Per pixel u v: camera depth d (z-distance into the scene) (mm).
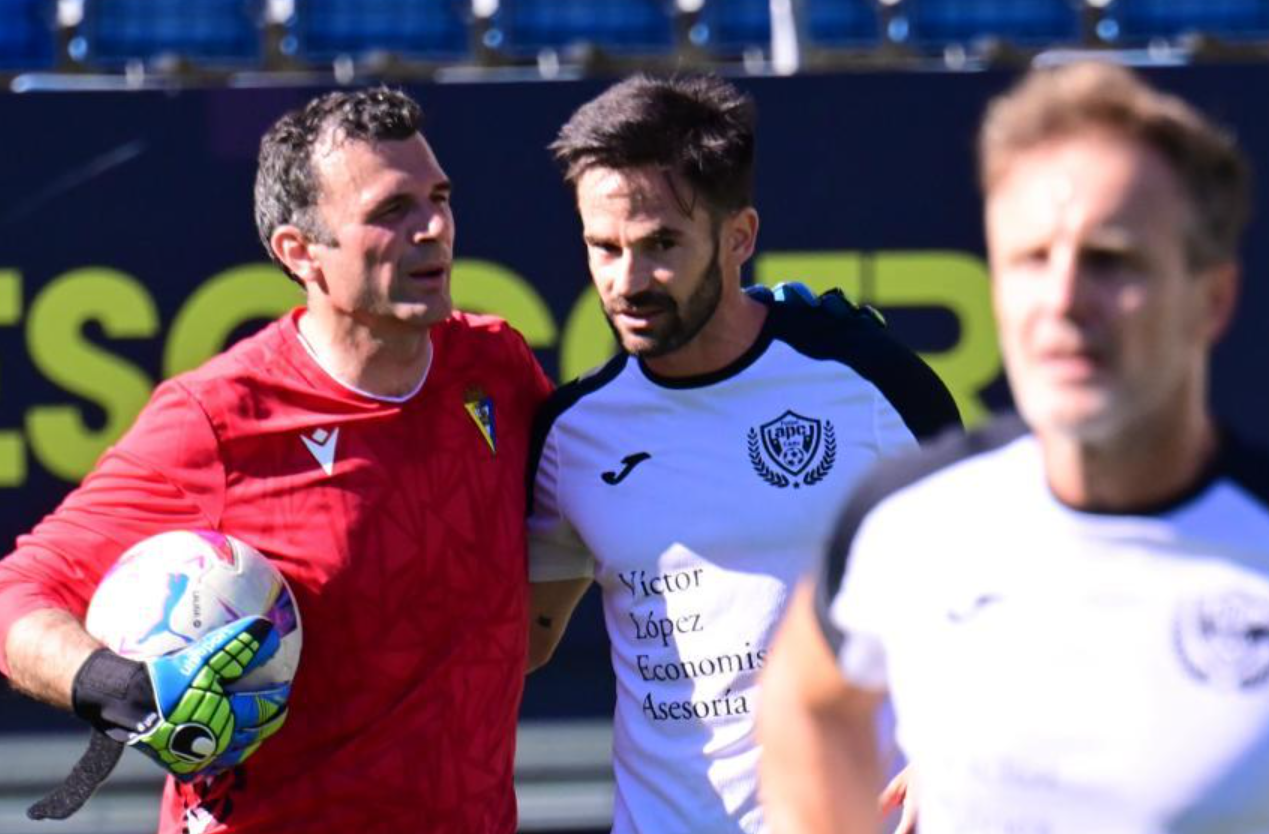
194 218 20219
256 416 10297
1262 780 6047
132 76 25422
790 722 7121
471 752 10562
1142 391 5723
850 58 25922
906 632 6547
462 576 10523
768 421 10680
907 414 10766
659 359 10781
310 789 10289
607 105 10242
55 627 9703
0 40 25734
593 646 20594
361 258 10102
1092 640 6156
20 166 20094
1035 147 5809
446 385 10727
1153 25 26453
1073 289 5648
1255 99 20500
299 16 26391
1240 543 6070
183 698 9344
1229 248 5844
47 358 20125
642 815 10875
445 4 26625
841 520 6816
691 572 10664
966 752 6363
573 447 10969
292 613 10055
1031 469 6363
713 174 10156
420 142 10398
